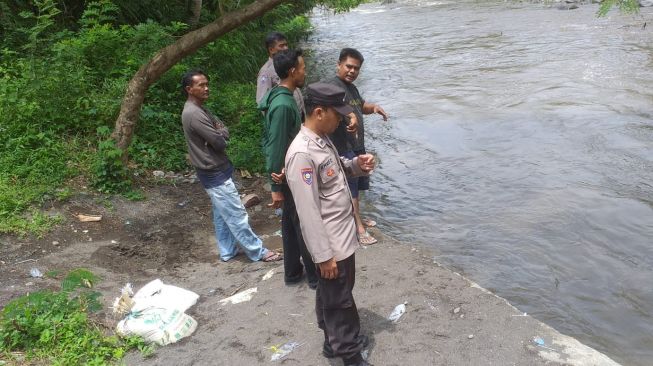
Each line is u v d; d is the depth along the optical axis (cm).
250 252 521
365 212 670
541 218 611
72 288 390
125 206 618
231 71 1171
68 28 977
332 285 312
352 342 326
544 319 449
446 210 656
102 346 371
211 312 424
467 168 770
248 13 699
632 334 428
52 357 354
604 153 773
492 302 409
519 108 1016
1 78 739
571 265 523
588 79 1166
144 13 1098
